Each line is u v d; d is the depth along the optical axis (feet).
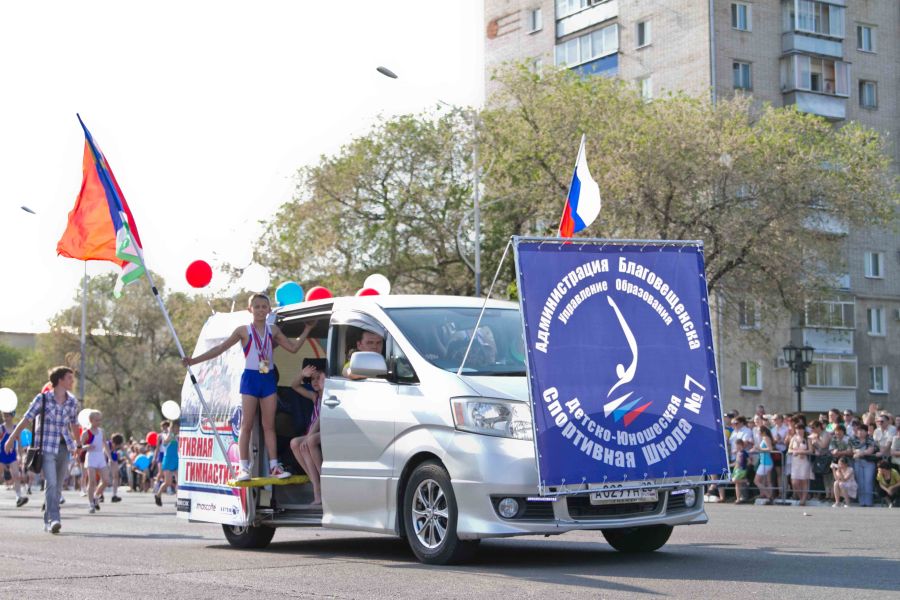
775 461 74.69
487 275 137.80
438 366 30.37
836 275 126.93
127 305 234.58
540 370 28.63
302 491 36.70
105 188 39.78
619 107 125.49
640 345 30.07
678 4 170.71
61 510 70.38
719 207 114.32
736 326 129.18
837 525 45.60
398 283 142.20
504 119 130.62
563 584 25.31
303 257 140.77
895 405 178.29
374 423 31.22
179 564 30.37
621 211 111.55
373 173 140.05
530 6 195.62
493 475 28.12
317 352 38.96
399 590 24.50
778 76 171.42
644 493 29.55
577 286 29.50
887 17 180.65
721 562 29.78
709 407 30.76
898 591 23.76
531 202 125.59
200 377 39.60
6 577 27.30
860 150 122.21
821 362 171.53
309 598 23.32
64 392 45.24
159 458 84.33
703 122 117.39
